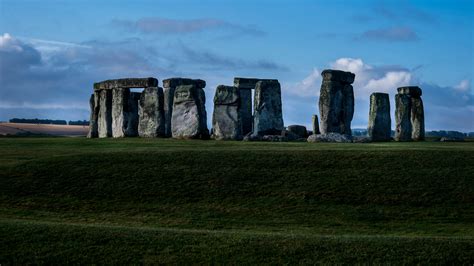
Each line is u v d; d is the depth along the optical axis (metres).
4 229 20.34
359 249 19.12
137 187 27.70
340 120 46.19
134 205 26.09
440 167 29.11
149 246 19.42
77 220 24.23
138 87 48.38
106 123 50.59
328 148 33.47
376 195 26.41
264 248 19.27
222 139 42.06
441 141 46.25
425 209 25.23
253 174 28.75
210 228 23.42
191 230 21.69
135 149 34.38
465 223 23.86
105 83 50.66
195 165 30.00
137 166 30.00
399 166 29.25
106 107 50.53
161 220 24.38
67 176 28.88
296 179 28.09
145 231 20.86
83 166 30.03
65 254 18.70
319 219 24.38
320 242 19.72
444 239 20.02
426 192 26.55
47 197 26.86
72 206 25.97
